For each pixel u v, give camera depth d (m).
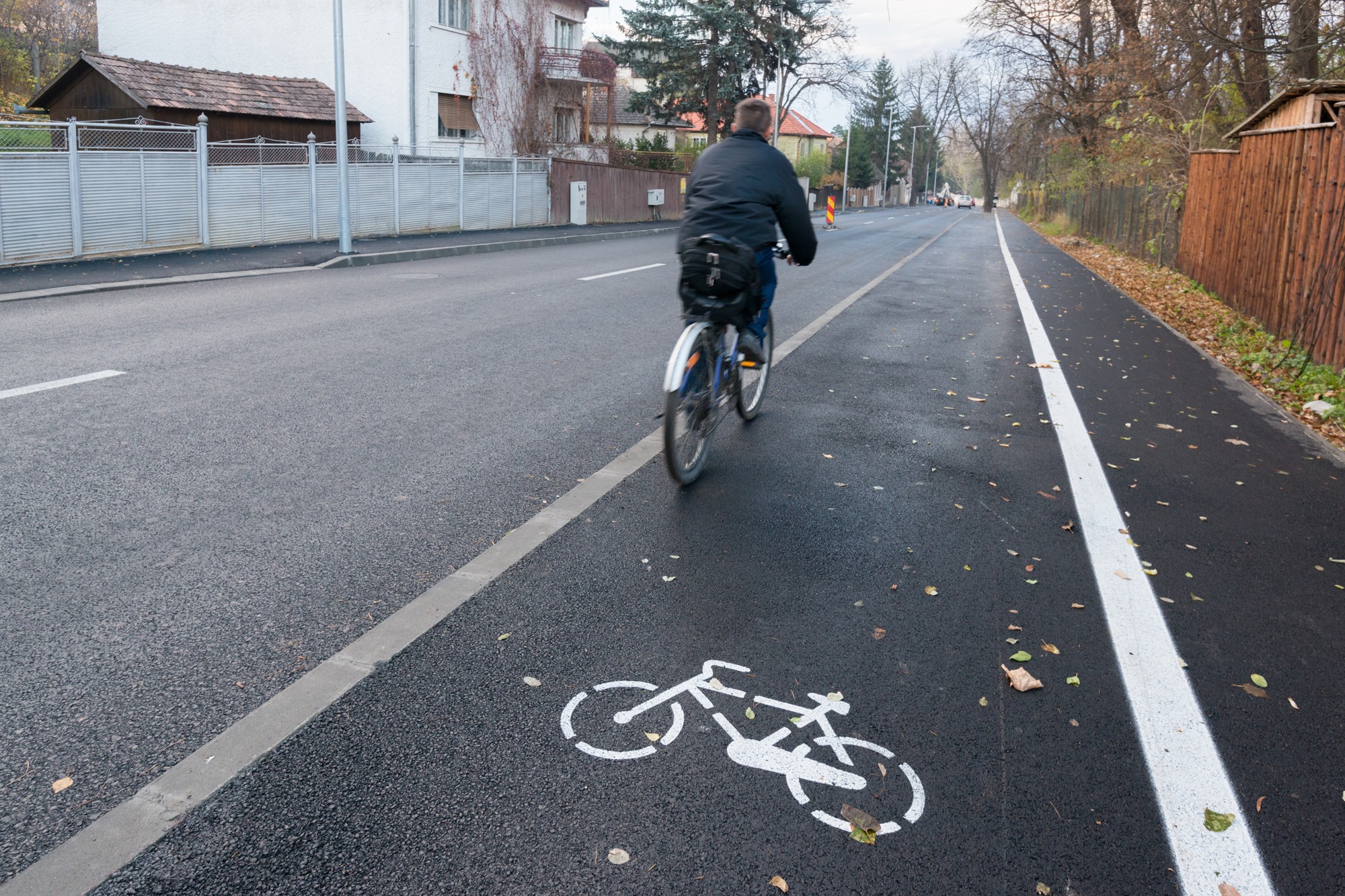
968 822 2.48
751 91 49.59
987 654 3.38
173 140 21.62
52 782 2.50
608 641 3.35
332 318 9.86
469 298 11.85
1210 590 3.99
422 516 4.46
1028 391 7.75
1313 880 2.32
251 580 3.72
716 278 4.83
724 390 5.34
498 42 31.91
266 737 2.72
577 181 31.00
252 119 25.09
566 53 34.34
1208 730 2.95
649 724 2.86
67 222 14.34
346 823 2.38
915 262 21.44
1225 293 14.08
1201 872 2.34
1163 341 10.70
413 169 23.22
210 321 9.39
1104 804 2.58
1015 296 14.83
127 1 31.17
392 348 8.33
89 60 22.52
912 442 6.06
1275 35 15.98
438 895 2.16
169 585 3.65
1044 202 56.41
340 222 17.14
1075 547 4.42
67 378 6.74
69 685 2.95
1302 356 9.20
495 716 2.86
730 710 2.95
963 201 110.50
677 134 66.12
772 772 2.65
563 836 2.36
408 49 28.97
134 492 4.59
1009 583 3.99
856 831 2.42
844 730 2.87
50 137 15.12
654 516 4.59
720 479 5.20
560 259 18.56
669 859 2.29
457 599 3.63
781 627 3.51
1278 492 5.34
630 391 7.10
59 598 3.50
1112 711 3.04
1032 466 5.66
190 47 30.98
